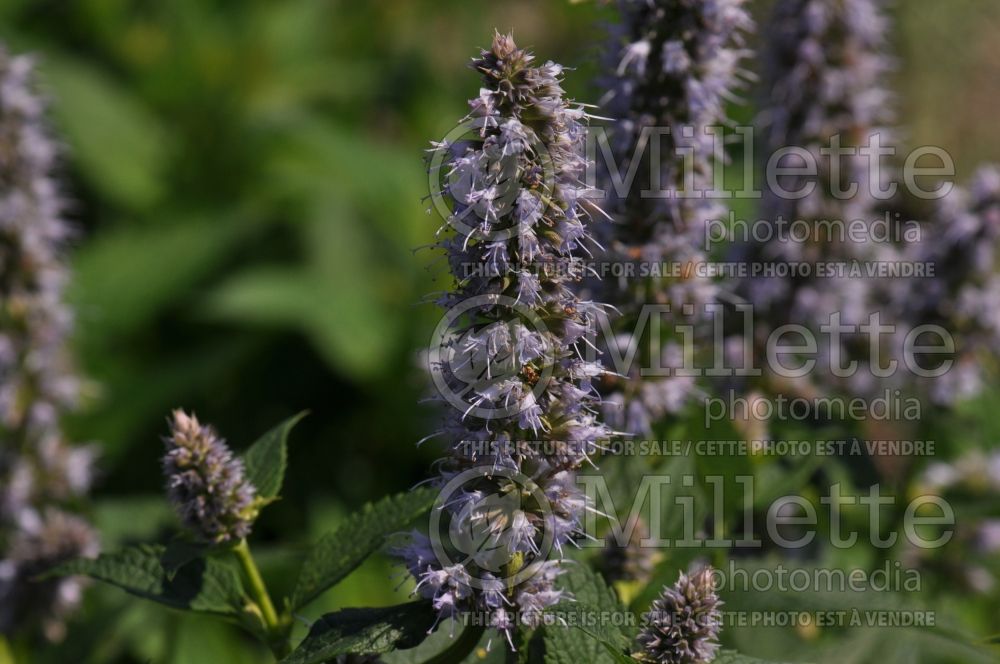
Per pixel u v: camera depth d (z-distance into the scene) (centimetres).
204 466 46
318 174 116
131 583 47
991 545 60
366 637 42
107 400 95
